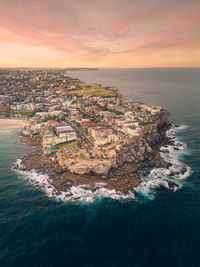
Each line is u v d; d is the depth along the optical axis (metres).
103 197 123.50
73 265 79.81
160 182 138.38
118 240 91.88
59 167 157.00
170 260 81.94
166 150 190.00
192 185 133.88
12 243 89.62
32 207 113.12
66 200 120.19
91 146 183.50
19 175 147.00
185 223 101.31
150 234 95.12
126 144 183.62
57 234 95.00
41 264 79.94
